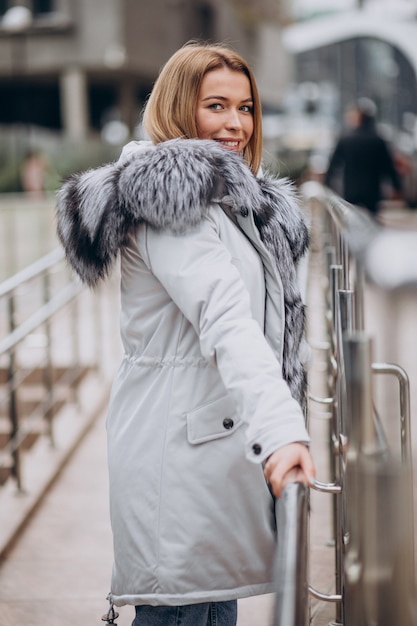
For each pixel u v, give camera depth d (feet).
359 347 5.34
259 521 7.45
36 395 23.41
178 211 6.91
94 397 23.36
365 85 65.92
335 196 13.05
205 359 7.36
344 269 7.93
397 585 5.27
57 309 19.88
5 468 18.67
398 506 5.24
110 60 82.99
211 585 7.34
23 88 90.53
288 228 7.67
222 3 108.68
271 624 5.42
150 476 7.36
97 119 98.53
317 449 17.98
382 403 14.17
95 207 7.24
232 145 8.04
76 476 17.93
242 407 6.33
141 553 7.37
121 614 12.28
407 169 60.44
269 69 130.52
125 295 7.60
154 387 7.44
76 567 13.75
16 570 13.70
